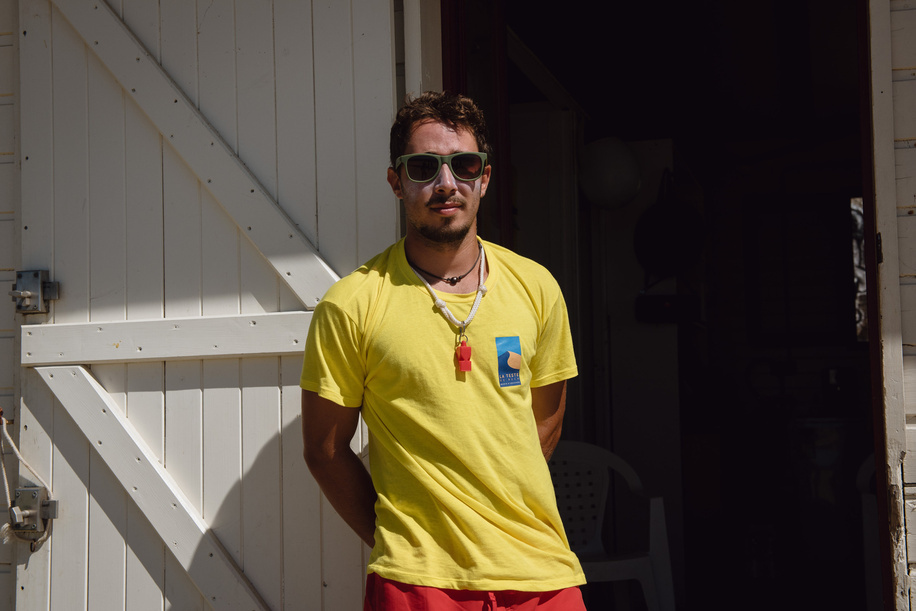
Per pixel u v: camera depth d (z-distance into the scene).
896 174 2.06
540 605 1.51
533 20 3.95
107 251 2.32
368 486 1.70
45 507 2.28
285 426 2.17
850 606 3.98
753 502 5.55
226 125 2.27
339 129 2.20
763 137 6.38
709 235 6.52
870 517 3.19
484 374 1.57
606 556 3.17
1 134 2.45
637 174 4.58
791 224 6.39
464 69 2.45
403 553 1.49
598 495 3.31
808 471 4.67
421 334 1.57
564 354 1.74
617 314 4.77
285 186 2.23
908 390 2.03
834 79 5.35
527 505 1.58
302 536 2.15
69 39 2.37
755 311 6.39
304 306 2.18
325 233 2.20
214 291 2.24
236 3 2.28
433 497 1.51
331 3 2.22
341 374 1.60
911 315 2.04
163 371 2.26
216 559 2.16
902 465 2.01
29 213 2.37
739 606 4.05
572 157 4.68
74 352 2.29
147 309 2.28
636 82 5.00
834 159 6.37
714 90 5.36
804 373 6.25
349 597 2.11
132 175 2.31
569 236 4.61
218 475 2.21
